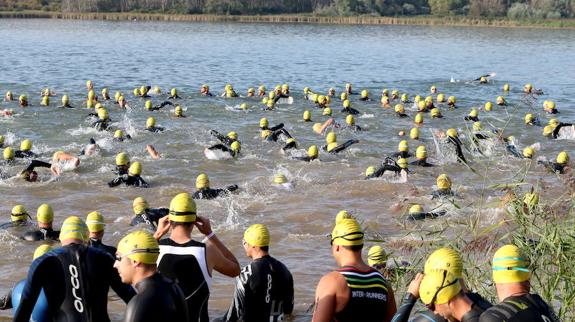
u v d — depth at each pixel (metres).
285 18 118.44
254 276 7.23
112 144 23.30
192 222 6.07
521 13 120.44
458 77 49.50
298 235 14.34
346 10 126.50
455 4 128.62
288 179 19.38
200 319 6.03
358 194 17.80
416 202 16.73
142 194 17.36
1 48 59.62
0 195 16.88
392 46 75.12
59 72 45.22
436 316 5.11
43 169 19.36
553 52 71.38
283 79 45.84
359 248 5.44
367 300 5.25
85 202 16.50
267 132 24.81
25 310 5.35
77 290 5.41
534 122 29.42
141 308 4.95
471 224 9.15
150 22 106.19
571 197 8.30
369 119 30.39
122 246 5.16
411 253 9.83
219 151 21.92
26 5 116.69
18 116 28.03
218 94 37.62
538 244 7.57
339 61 58.69
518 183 8.88
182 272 5.89
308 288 11.20
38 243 13.07
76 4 116.50
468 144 24.17
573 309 7.45
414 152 23.64
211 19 114.75
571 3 121.12
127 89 38.50
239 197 17.19
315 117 30.47
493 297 7.53
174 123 27.86
